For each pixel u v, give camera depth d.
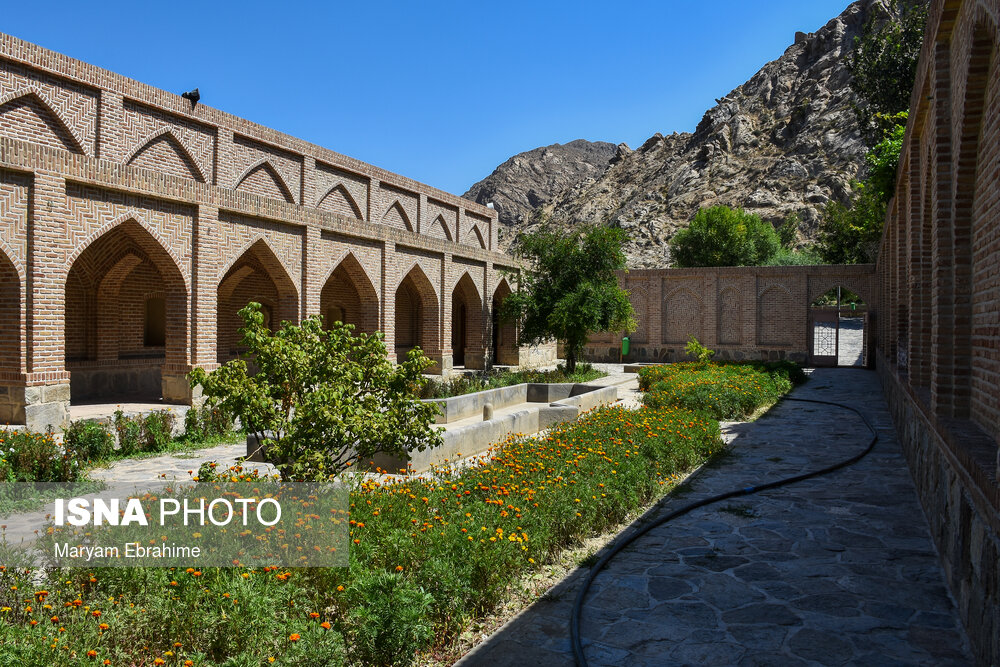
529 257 22.75
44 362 9.64
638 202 77.75
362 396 6.00
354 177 20.77
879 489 7.33
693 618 4.13
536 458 6.84
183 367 11.89
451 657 3.69
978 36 4.40
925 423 6.48
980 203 4.95
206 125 15.74
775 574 4.86
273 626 3.16
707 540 5.63
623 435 8.15
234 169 16.69
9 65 11.98
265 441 5.35
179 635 3.17
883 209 23.16
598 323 21.02
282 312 14.58
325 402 5.36
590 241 21.72
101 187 10.38
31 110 12.42
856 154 61.41
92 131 13.35
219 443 9.91
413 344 24.25
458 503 5.27
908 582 4.69
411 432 5.94
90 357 13.97
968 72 4.58
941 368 5.50
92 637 3.01
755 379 15.40
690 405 12.16
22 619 3.35
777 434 10.81
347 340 6.00
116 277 14.09
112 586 3.52
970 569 3.86
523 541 4.70
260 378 5.62
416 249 18.66
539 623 4.09
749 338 27.12
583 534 5.58
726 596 4.46
